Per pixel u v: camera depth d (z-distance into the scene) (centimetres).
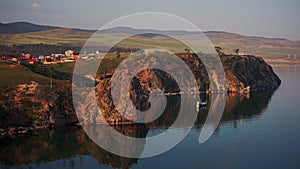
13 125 14762
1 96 15438
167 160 11325
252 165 11206
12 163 11219
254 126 16025
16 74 18250
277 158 11788
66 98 16650
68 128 15300
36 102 15838
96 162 11288
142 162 11238
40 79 17775
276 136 14338
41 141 13550
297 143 13438
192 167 10862
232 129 15388
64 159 11525
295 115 18462
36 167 10894
